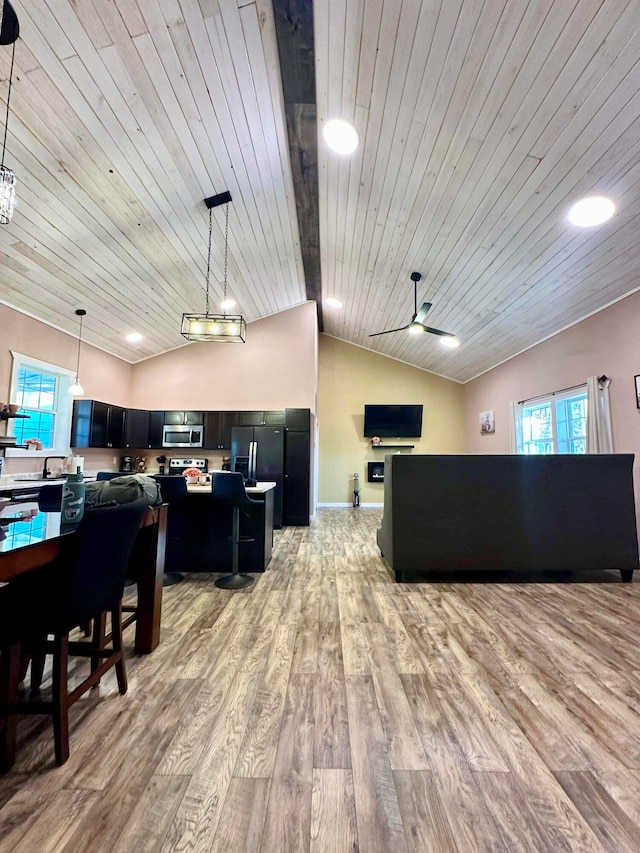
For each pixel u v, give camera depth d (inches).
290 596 117.8
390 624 97.6
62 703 52.9
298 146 128.2
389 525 135.6
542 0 71.9
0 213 70.9
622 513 130.3
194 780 49.8
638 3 68.3
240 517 144.3
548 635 91.3
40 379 188.4
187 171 127.5
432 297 211.0
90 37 83.0
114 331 217.0
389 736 58.2
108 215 136.0
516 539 130.0
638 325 145.3
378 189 137.6
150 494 79.7
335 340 354.9
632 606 109.0
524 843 42.1
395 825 44.0
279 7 84.0
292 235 185.3
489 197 124.0
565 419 195.6
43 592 60.2
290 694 68.4
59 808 45.6
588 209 113.9
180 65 93.7
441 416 347.3
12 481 168.2
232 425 250.1
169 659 80.0
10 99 90.5
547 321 190.5
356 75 97.1
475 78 88.9
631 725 60.9
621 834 43.0
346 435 349.1
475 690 69.7
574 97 86.3
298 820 44.5
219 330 153.8
